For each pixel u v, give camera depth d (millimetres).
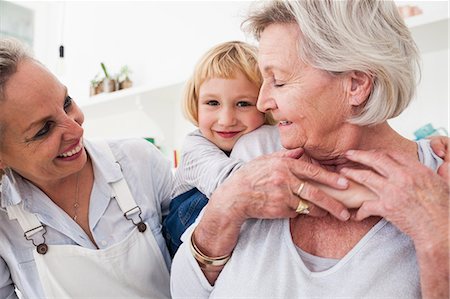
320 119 729
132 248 1162
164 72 2660
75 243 1135
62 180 1143
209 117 1150
